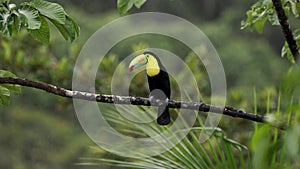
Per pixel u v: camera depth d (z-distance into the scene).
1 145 24.17
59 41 20.00
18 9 5.80
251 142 4.53
